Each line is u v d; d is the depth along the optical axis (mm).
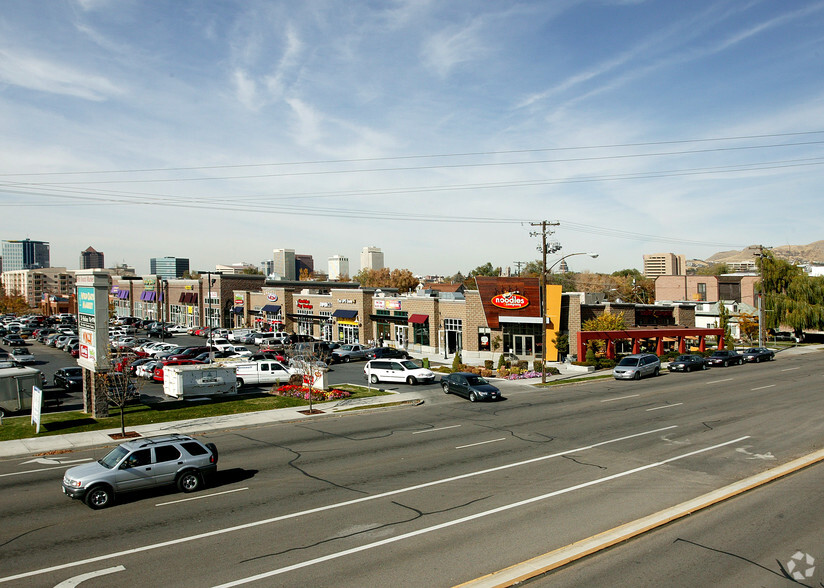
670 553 11992
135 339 50469
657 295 98312
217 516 14734
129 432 25625
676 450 21312
